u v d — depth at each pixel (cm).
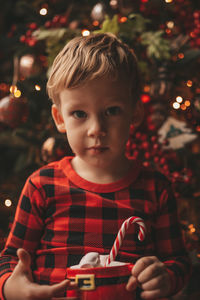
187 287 147
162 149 163
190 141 155
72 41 104
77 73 91
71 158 111
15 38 215
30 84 183
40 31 172
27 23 209
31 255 101
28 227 101
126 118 94
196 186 175
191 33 166
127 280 81
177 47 166
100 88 91
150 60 166
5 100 171
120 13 179
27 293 81
